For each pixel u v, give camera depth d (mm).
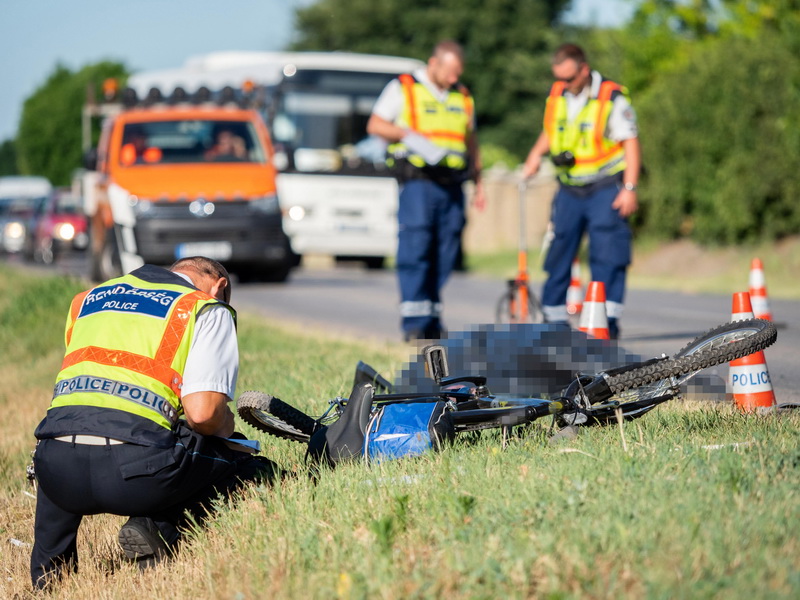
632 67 50000
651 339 20062
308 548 7648
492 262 52344
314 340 20109
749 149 38281
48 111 175375
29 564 10320
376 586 6637
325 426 9867
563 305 17750
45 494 9172
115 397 8750
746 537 6500
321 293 32781
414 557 7055
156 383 8797
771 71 37938
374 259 46562
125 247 31500
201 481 9086
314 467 9531
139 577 8797
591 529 6832
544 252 18141
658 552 6398
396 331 22781
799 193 37531
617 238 17109
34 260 61094
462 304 29188
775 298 29266
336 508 8383
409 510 7961
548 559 6496
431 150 18391
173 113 33781
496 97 95688
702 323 23250
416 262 18766
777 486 7305
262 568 7570
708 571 6164
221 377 8836
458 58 18469
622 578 6230
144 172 32094
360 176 42781
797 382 14805
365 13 99312
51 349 24828
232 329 9008
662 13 51719
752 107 38125
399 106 18656
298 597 6863
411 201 18688
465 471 8469
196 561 8484
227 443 9305
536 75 93500
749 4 49344
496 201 59625
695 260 40719
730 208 38781
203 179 31938
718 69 39656
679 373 9289
